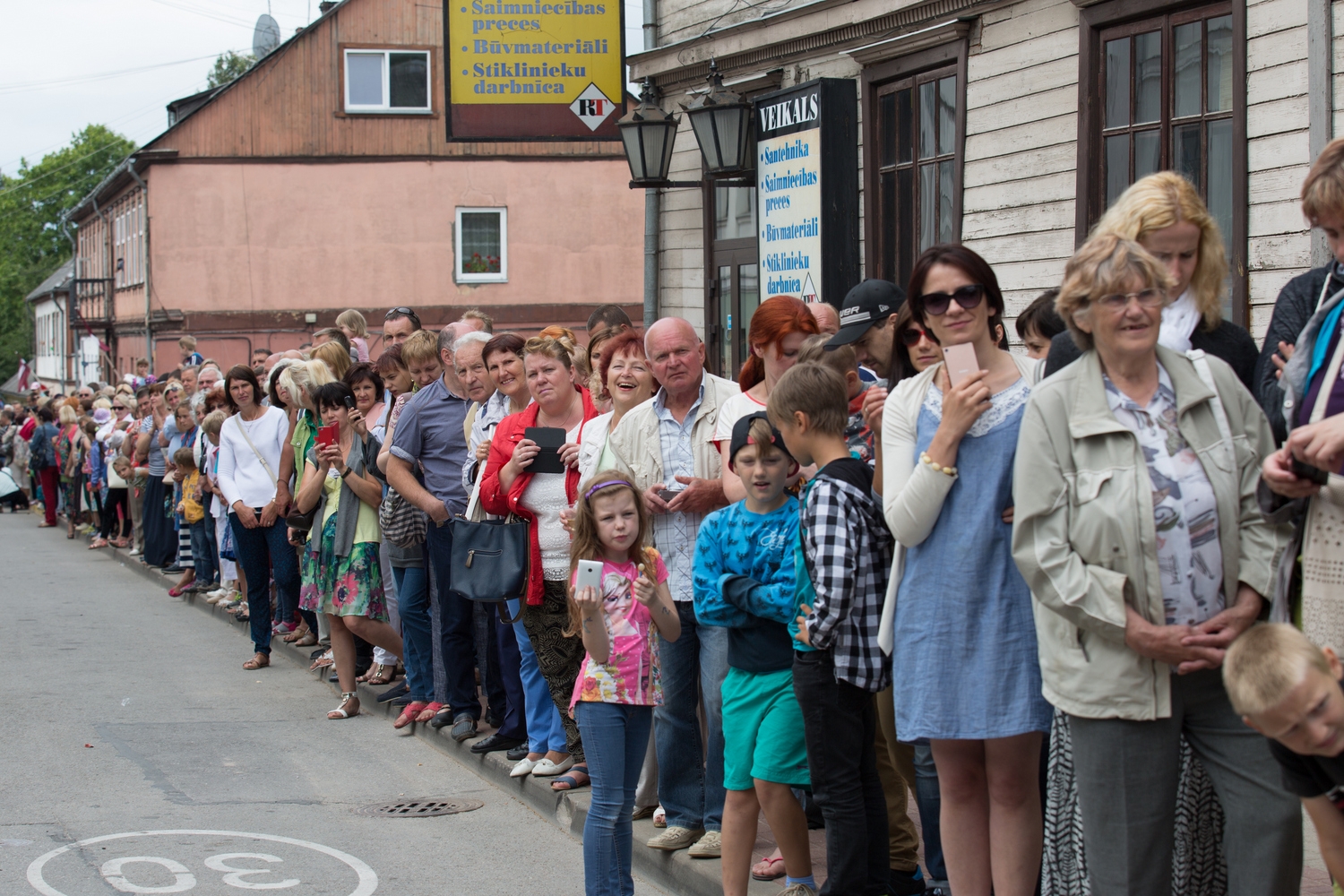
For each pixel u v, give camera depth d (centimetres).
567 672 580
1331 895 387
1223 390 301
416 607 729
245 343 2639
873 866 387
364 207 2656
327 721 764
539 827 566
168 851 527
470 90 1177
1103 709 298
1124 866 299
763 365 494
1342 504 280
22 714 777
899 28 905
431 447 694
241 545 919
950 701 335
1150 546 293
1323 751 246
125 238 3538
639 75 1236
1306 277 323
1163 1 685
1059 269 771
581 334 2728
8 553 1781
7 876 493
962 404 329
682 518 489
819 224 952
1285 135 621
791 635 391
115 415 1850
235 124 2614
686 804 494
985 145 829
